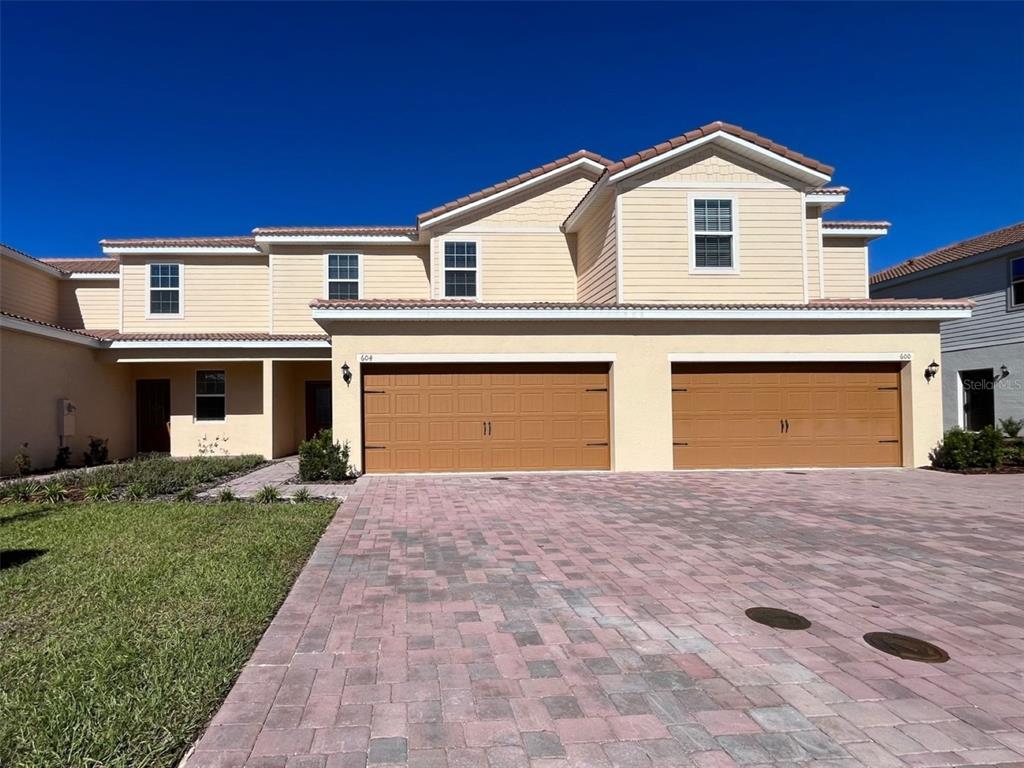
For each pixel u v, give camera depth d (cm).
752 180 1319
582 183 1600
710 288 1304
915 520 768
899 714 315
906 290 2128
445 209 1532
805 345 1241
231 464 1345
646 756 279
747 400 1245
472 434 1205
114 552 604
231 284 1753
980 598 487
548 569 561
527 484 1057
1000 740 293
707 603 473
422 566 571
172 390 1691
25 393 1295
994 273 1797
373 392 1191
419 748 284
